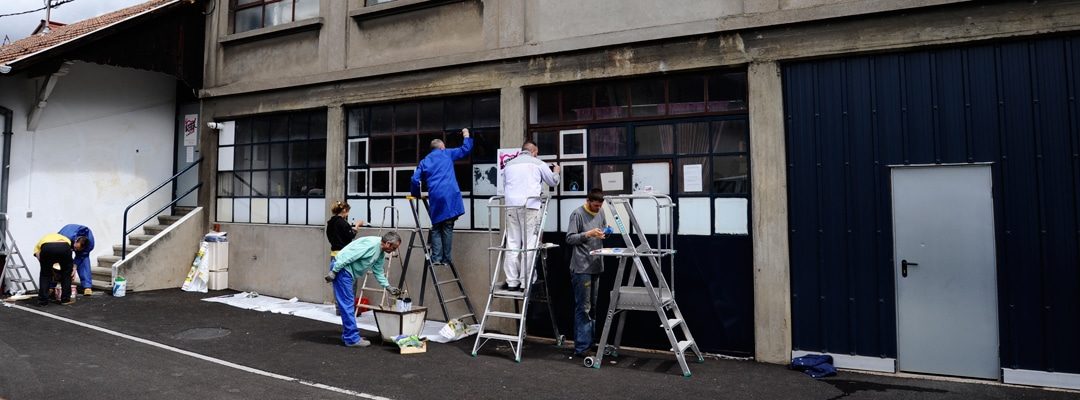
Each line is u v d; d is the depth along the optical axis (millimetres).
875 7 6309
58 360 6453
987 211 6023
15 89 10516
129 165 11852
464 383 5941
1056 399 5504
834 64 6617
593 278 7086
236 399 5363
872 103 6449
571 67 7805
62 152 11000
